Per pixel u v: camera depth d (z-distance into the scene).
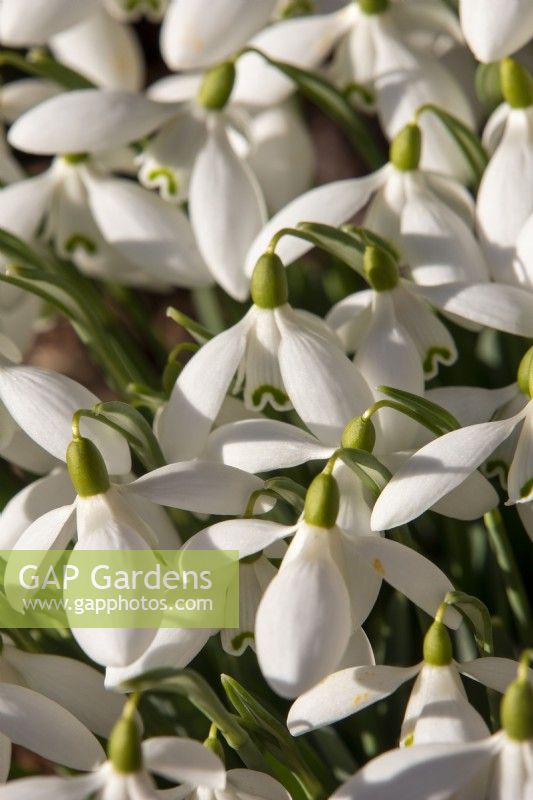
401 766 0.37
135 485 0.39
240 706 0.40
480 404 0.41
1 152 0.48
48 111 0.44
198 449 0.41
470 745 0.38
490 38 0.41
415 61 0.45
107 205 0.45
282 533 0.39
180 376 0.41
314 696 0.39
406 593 0.39
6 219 0.45
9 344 0.42
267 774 0.39
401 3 0.46
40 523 0.39
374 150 0.45
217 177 0.44
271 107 0.48
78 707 0.40
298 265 0.51
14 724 0.39
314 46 0.46
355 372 0.41
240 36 0.43
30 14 0.43
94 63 0.49
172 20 0.43
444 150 0.45
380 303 0.41
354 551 0.39
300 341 0.41
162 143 0.44
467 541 0.44
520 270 0.42
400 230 0.43
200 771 0.38
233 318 0.49
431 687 0.39
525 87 0.43
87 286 0.48
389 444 0.40
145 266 0.45
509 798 0.37
